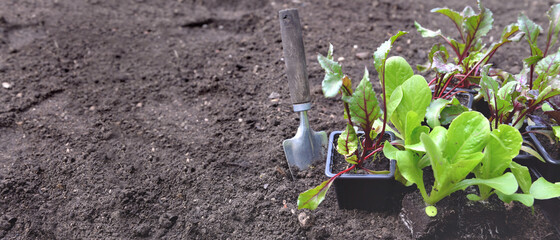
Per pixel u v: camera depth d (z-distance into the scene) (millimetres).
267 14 1933
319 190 1265
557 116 1311
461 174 1235
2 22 1857
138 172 1439
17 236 1350
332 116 1553
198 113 1577
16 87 1640
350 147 1293
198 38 1834
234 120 1552
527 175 1268
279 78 1667
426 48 1755
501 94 1303
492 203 1327
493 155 1250
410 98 1289
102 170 1443
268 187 1403
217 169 1440
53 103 1604
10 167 1448
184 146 1491
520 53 1717
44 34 1829
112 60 1738
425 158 1279
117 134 1523
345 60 1721
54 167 1450
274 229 1340
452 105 1317
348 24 1870
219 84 1648
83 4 1985
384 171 1299
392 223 1332
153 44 1805
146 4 1998
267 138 1503
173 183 1417
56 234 1350
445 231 1305
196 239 1340
